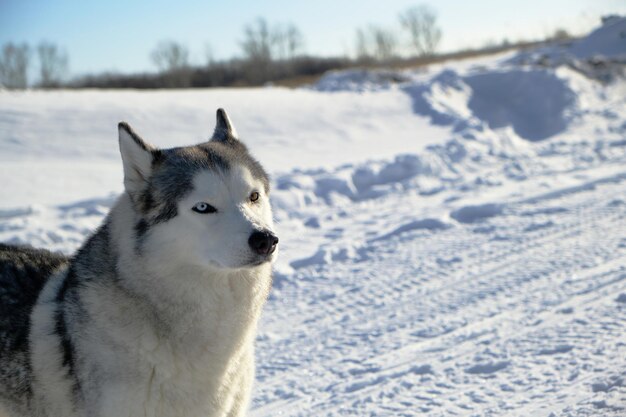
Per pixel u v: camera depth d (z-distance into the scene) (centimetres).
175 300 345
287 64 5412
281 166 1355
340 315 653
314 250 854
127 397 336
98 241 367
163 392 343
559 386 464
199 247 348
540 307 609
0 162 1362
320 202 1088
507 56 3953
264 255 346
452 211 941
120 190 1178
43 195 1153
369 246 840
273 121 1691
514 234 832
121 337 337
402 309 649
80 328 343
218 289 351
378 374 524
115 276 347
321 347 587
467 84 1964
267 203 391
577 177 1085
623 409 417
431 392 487
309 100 1927
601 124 1592
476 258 765
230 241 346
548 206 931
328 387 515
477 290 671
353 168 1234
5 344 363
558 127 1666
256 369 557
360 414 468
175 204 351
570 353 509
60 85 5062
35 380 353
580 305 600
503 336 560
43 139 1504
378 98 1927
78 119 1642
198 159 367
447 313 627
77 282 355
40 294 373
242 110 1772
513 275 699
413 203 1047
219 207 356
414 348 563
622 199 921
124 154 365
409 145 1532
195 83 5084
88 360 339
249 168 381
